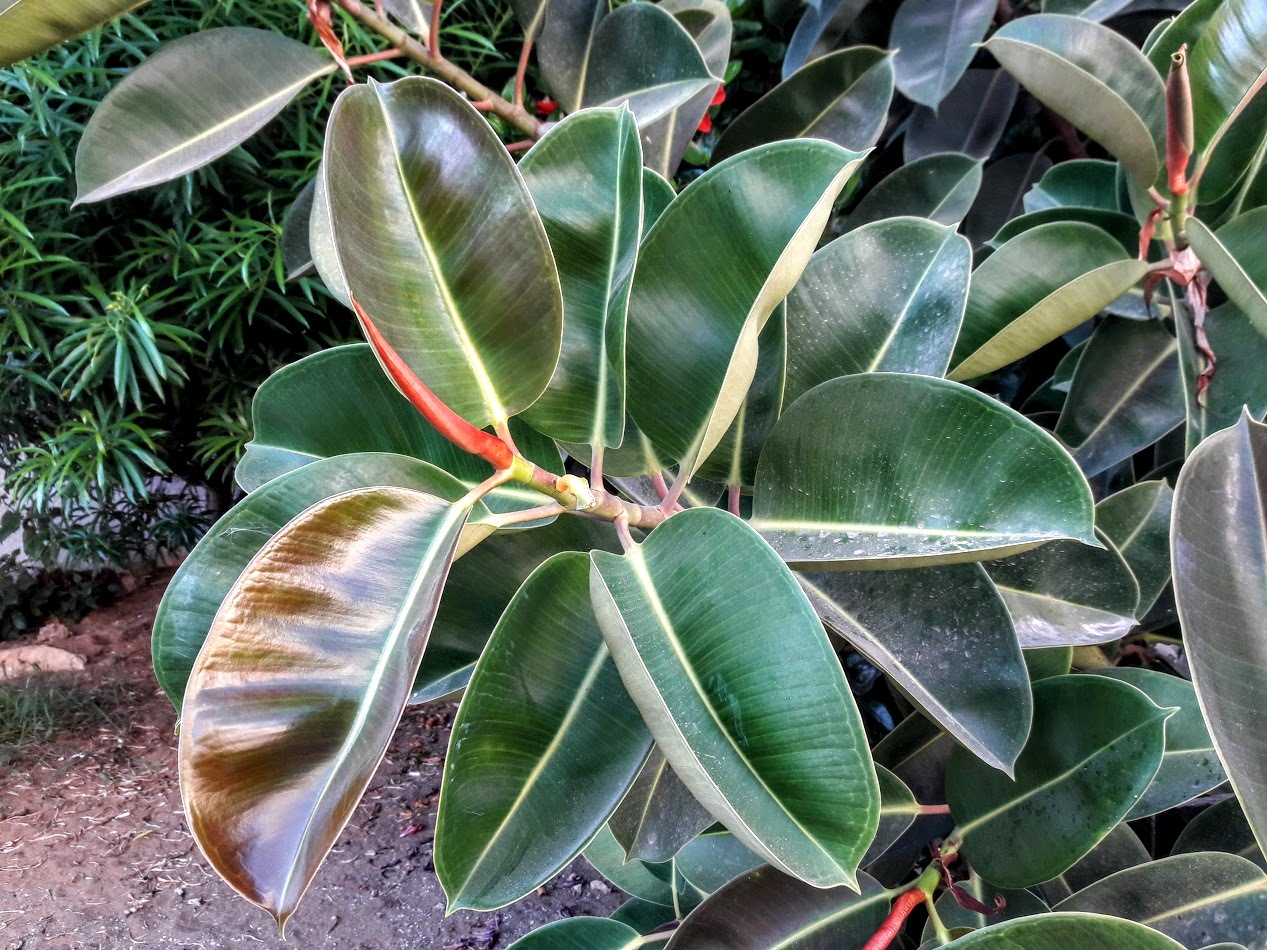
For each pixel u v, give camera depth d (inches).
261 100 29.9
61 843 77.4
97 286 81.2
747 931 22.5
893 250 23.7
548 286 17.6
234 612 14.1
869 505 19.4
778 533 20.1
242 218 83.0
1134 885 22.1
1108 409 30.2
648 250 20.2
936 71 37.7
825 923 22.7
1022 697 20.0
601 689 18.8
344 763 13.5
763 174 19.7
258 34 29.5
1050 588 23.4
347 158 16.8
